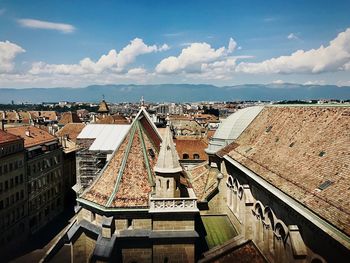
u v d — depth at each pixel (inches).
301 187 1015.0
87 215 1387.8
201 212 1807.3
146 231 1282.0
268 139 1514.5
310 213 884.0
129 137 1486.2
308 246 938.1
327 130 1160.2
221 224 1723.7
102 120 5068.9
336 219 794.8
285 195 1039.6
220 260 1342.3
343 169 936.9
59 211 3742.6
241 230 1510.8
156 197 1290.6
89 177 1854.1
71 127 4845.0
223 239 1579.7
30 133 3491.6
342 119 1131.9
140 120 1594.5
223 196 1811.0
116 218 1278.3
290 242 1047.0
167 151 1289.4
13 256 2706.7
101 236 1263.5
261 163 1362.0
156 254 1273.4
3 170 2723.9
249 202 1411.2
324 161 1037.2
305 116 1358.3
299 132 1310.3
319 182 974.4
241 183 1550.2
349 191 848.3
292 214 1012.5
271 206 1194.0
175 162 1291.8
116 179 1352.1
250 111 2070.6
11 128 3410.4
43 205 3371.1
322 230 811.4
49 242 2989.7
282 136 1416.1
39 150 3331.7
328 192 901.8
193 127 6550.2
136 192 1320.1
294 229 978.7
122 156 1429.6
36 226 3238.2
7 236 2773.1
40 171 3312.0
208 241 1561.3
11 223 2829.7
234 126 2014.0
